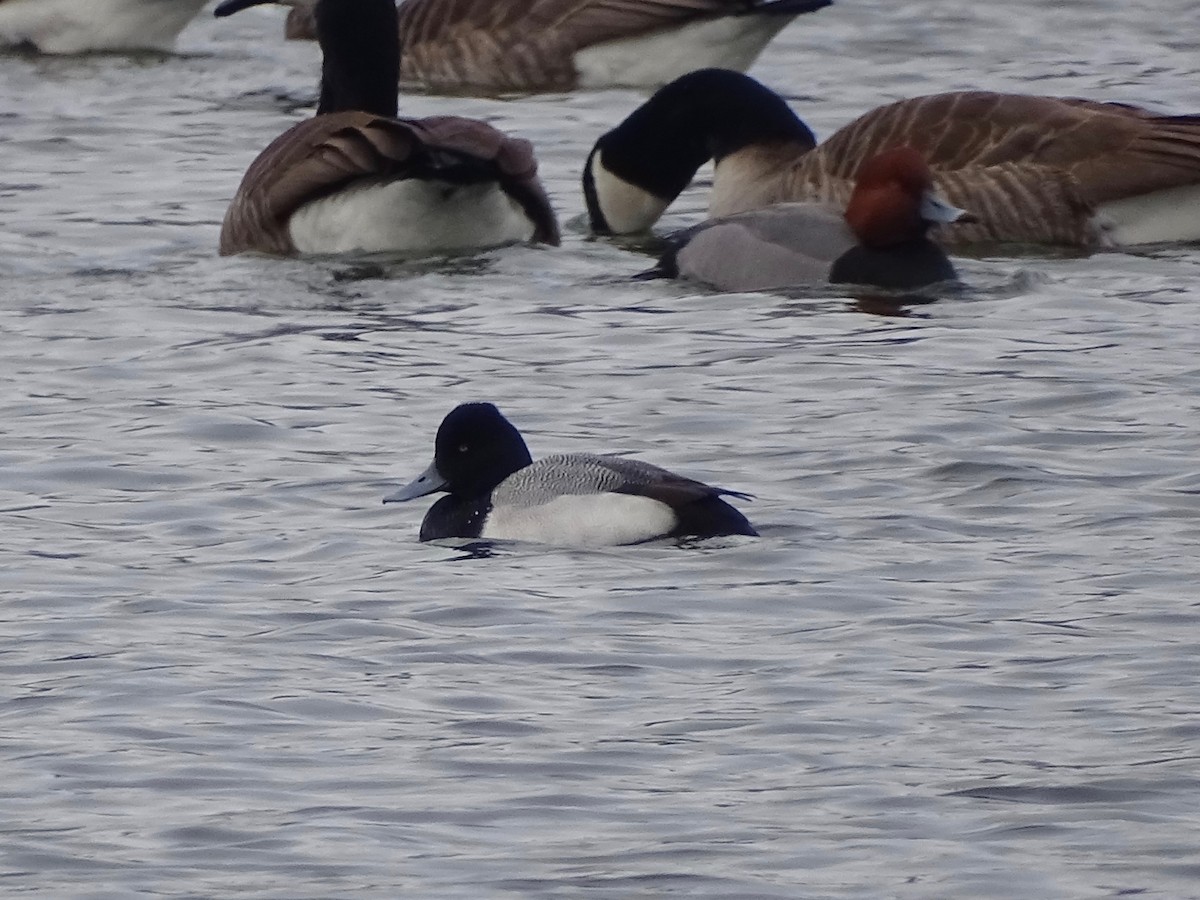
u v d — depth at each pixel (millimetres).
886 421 16250
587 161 23812
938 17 31719
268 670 12016
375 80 23438
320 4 23438
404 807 10367
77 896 9523
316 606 13008
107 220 22656
